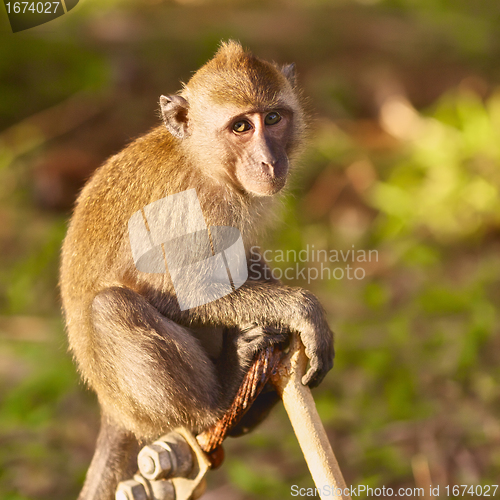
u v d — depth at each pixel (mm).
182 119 7000
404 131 19391
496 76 22328
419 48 23672
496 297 14172
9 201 17406
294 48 22844
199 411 6465
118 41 21375
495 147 16672
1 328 14055
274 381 5691
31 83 19812
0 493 10766
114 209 7027
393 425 11391
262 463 11133
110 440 7309
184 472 5887
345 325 13617
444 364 12391
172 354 6547
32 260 15477
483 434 11070
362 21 25109
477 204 16125
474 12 27359
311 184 17625
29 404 12359
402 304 14203
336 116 20125
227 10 25062
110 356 6676
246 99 6730
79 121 19172
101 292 6820
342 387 12422
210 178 6938
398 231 16094
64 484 10961
